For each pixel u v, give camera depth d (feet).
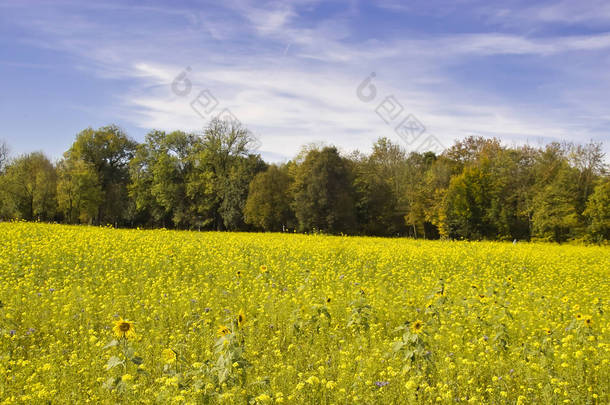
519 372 21.07
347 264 54.85
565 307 34.45
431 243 99.71
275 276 45.21
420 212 182.80
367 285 42.11
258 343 24.40
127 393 17.47
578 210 162.81
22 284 34.71
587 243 152.35
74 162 203.21
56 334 25.29
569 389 19.47
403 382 19.20
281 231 180.45
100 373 19.98
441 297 33.71
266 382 18.38
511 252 72.49
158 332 25.31
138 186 211.00
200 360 21.97
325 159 171.94
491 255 68.28
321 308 28.22
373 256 61.87
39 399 17.22
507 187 187.93
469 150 217.36
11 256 45.98
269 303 31.32
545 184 173.99
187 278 42.45
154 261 47.19
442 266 55.98
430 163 228.84
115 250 53.67
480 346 24.23
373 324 27.99
